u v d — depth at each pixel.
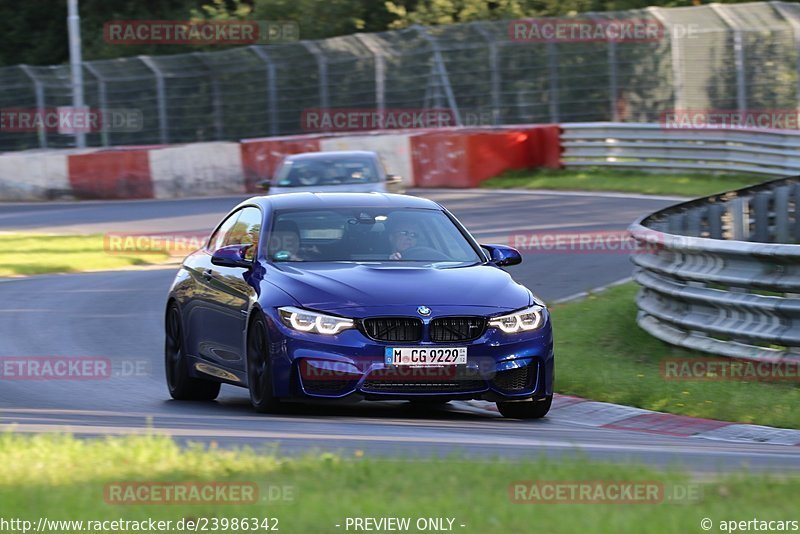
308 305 28.70
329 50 127.50
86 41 186.62
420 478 18.11
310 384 28.45
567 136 110.62
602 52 116.38
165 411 31.73
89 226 88.12
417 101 124.94
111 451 20.25
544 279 56.47
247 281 31.05
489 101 121.75
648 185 97.06
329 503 16.14
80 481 17.98
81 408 32.25
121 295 57.28
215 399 35.31
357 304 28.59
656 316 40.44
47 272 66.62
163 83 129.38
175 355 35.28
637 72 114.75
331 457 19.53
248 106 129.00
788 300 34.31
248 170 111.88
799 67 104.75
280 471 18.70
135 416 29.73
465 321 28.77
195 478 18.11
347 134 116.00
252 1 189.62
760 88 106.88
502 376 29.02
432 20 168.00
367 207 33.31
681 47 111.00
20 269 66.44
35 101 129.88
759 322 35.38
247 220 33.94
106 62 129.88
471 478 18.12
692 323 37.94
